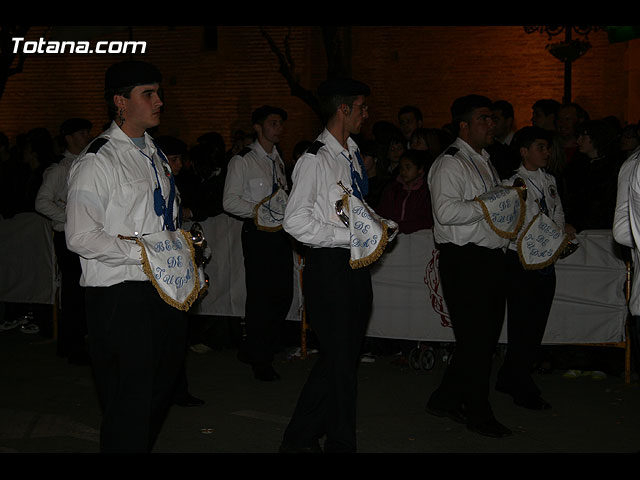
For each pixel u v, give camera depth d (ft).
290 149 52.80
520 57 49.08
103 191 11.43
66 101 57.93
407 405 18.51
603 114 47.96
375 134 26.68
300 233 13.24
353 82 13.79
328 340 13.60
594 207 20.80
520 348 18.10
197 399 18.67
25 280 27.20
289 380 21.06
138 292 11.64
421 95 51.03
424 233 21.66
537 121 26.89
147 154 12.10
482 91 50.01
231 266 24.41
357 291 13.62
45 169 24.52
